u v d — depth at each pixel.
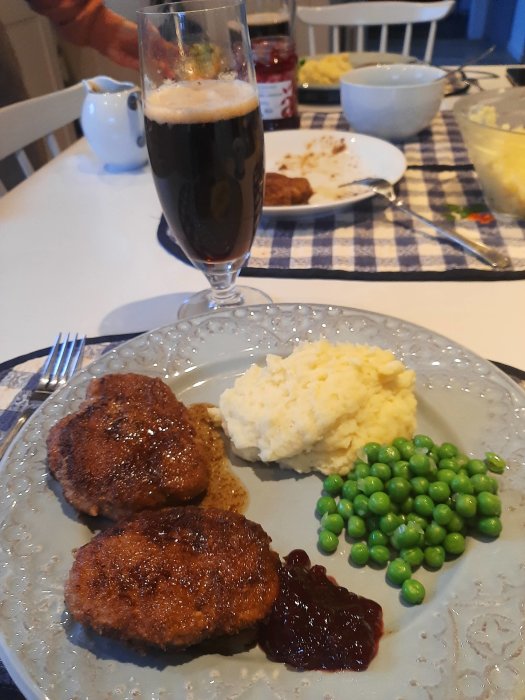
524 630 0.23
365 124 0.74
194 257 0.43
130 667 0.23
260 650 0.24
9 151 0.74
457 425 0.33
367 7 1.13
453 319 0.43
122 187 0.68
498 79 0.92
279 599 0.25
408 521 0.29
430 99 0.70
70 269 0.53
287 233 0.56
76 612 0.24
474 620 0.24
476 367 0.36
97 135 0.69
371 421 0.33
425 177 0.65
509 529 0.28
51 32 1.49
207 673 0.23
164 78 0.38
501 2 2.29
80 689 0.22
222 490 0.32
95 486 0.29
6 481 0.30
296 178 0.59
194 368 0.39
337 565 0.28
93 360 0.40
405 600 0.26
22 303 0.48
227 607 0.24
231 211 0.39
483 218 0.56
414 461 0.30
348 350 0.35
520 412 0.33
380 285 0.47
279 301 0.46
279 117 0.76
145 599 0.24
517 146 0.52
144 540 0.26
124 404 0.33
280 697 0.22
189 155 0.36
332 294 0.47
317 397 0.32
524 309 0.43
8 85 1.01
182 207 0.39
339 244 0.54
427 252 0.51
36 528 0.29
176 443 0.31
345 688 0.22
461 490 0.29
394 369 0.34
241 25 0.37
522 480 0.30
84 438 0.31
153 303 0.47
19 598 0.25
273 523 0.30
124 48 0.80
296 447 0.32
